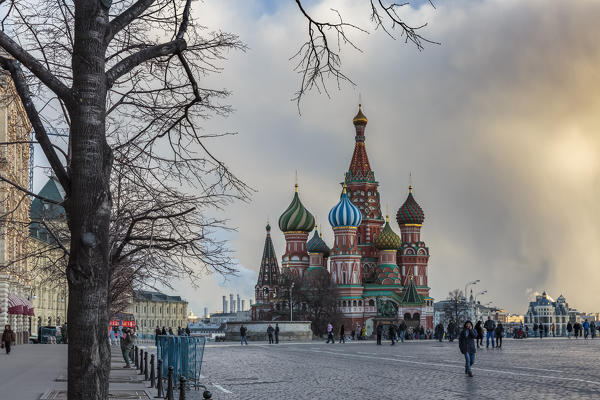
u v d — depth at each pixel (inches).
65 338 3427.7
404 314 7539.4
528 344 2886.3
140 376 1309.1
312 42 572.1
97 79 430.3
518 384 1050.7
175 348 1180.5
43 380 1213.7
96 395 408.5
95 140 425.1
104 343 417.7
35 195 439.5
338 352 2342.5
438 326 3907.5
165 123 635.5
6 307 2623.0
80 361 409.1
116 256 823.1
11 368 1517.0
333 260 7632.9
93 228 418.6
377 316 7391.7
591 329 4013.3
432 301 7869.1
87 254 414.9
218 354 2304.4
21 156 2753.4
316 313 6929.1
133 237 776.9
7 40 426.9
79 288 413.7
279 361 1829.5
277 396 973.8
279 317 7003.0
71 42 670.5
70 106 429.4
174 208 793.6
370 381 1161.4
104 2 434.0
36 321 4069.9
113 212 984.9
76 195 420.8
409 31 544.7
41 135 446.3
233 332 4234.7
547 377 1166.3
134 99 657.6
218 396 987.3
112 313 1988.2
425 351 2363.4
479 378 1171.9
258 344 3427.7
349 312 7465.6
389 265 7770.7
